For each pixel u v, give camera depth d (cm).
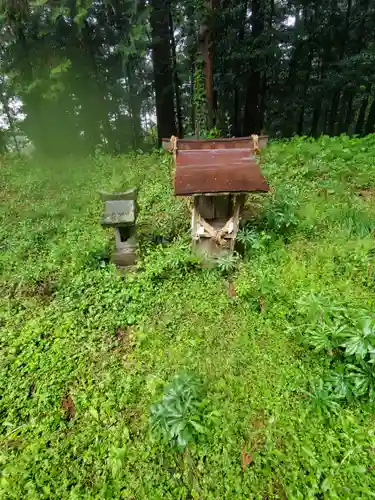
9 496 255
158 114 1290
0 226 602
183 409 286
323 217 532
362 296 388
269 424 284
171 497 249
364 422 280
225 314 398
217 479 256
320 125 1973
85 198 680
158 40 1094
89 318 410
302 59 1433
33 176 801
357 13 1314
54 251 521
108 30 1048
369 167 694
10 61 973
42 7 899
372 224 508
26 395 328
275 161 759
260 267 448
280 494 246
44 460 276
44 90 973
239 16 1217
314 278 422
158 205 639
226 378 325
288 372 324
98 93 1154
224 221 472
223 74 1292
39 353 369
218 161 418
